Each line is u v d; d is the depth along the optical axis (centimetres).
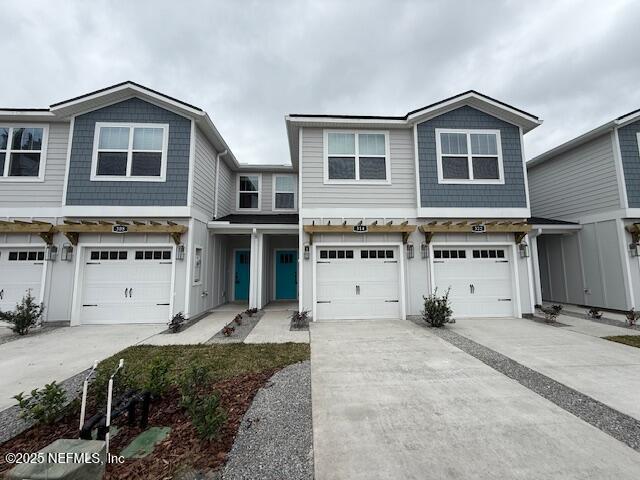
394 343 602
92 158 826
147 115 850
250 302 992
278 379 423
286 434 288
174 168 843
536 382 410
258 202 1318
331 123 865
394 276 854
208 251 994
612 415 321
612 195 956
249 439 280
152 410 332
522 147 902
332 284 843
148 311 812
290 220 1070
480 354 530
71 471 199
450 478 228
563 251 1127
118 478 229
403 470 237
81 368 480
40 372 464
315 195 859
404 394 375
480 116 902
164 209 828
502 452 259
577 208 1071
